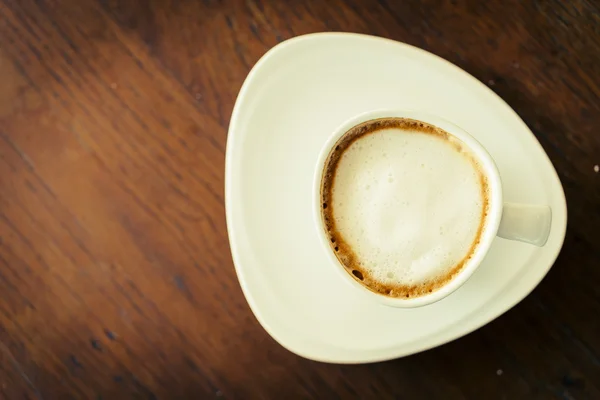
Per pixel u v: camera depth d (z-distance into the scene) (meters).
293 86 0.39
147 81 0.42
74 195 0.42
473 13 0.41
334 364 0.42
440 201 0.37
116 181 0.42
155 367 0.42
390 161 0.37
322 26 0.42
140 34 0.42
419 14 0.41
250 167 0.39
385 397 0.42
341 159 0.37
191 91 0.42
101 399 0.42
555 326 0.41
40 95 0.42
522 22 0.41
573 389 0.41
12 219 0.42
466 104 0.39
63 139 0.42
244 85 0.39
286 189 0.39
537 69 0.41
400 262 0.37
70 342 0.42
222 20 0.42
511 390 0.41
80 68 0.42
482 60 0.41
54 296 0.42
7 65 0.42
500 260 0.39
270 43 0.42
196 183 0.42
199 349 0.42
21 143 0.42
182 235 0.42
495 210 0.36
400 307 0.36
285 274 0.39
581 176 0.41
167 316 0.42
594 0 0.41
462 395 0.41
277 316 0.39
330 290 0.39
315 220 0.36
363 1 0.42
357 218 0.37
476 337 0.42
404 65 0.39
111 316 0.42
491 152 0.39
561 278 0.41
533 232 0.36
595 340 0.41
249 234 0.39
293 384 0.42
